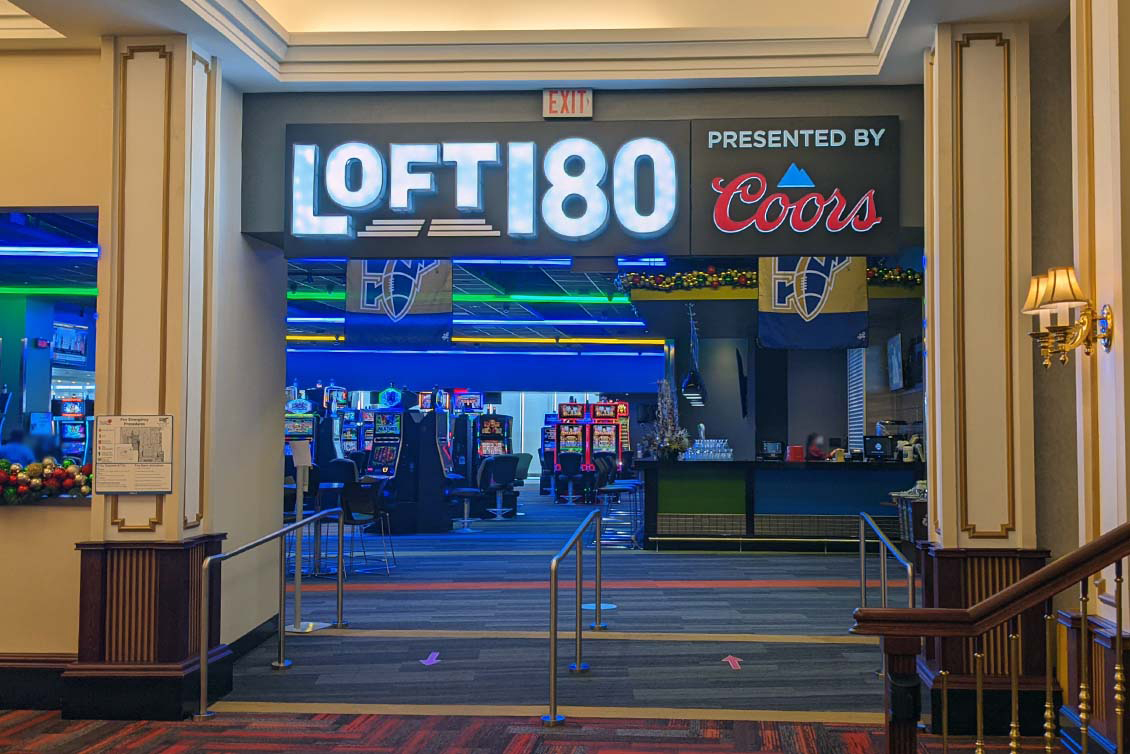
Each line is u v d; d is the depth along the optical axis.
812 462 11.51
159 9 4.83
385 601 8.20
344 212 6.05
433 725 4.84
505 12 6.07
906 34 5.14
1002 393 4.98
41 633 5.29
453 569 10.09
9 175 5.41
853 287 10.42
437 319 8.61
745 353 15.34
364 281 8.66
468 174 6.00
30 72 5.43
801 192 5.93
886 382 14.00
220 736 4.68
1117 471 3.70
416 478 13.70
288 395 15.64
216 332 5.80
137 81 5.21
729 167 5.96
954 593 4.89
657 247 5.96
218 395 5.88
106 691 4.97
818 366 15.11
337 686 5.55
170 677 4.95
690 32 5.72
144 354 5.16
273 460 6.93
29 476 5.31
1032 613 4.78
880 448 12.05
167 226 5.16
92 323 17.36
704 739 4.62
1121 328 3.67
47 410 15.98
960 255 5.01
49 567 5.31
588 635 6.84
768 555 11.27
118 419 5.13
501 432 18.61
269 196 6.14
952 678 4.75
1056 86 5.15
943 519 4.95
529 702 5.22
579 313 17.95
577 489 19.56
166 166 5.18
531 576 9.59
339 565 7.20
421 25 6.08
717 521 11.64
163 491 5.09
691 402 15.10
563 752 4.45
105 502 5.12
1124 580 3.67
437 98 6.07
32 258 13.16
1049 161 5.12
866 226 5.89
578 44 5.77
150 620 5.04
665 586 8.98
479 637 6.79
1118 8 3.70
